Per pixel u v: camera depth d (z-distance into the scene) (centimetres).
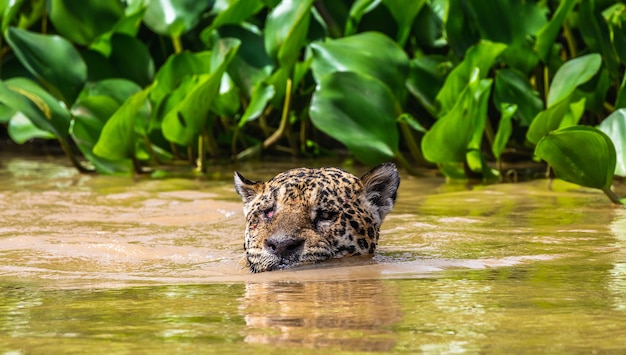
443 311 566
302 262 777
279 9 1451
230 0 1627
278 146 1800
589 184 1094
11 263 809
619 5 1484
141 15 1595
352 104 1377
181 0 1603
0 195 1236
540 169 1482
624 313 554
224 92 1536
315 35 1590
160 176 1459
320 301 606
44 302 629
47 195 1237
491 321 536
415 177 1421
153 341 498
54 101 1459
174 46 1781
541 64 1520
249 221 830
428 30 1570
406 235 925
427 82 1467
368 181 865
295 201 812
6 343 501
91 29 1628
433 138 1308
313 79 1639
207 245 902
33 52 1515
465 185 1322
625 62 1392
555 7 1566
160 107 1526
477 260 779
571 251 812
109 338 508
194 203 1159
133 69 1616
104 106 1490
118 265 802
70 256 841
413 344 483
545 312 560
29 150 1880
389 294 628
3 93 1412
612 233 905
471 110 1281
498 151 1349
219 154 1691
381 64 1422
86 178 1442
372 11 1519
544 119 1227
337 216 815
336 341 491
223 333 514
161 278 732
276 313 568
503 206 1110
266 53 1552
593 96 1405
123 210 1115
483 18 1418
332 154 1772
